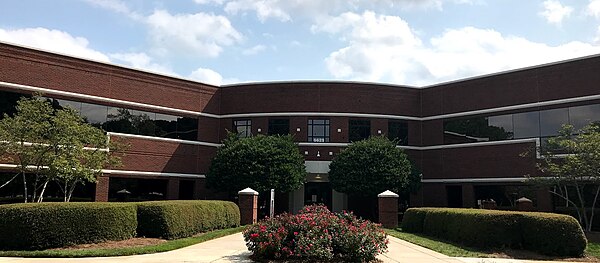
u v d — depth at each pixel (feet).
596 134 69.82
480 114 102.83
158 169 102.12
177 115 107.34
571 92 89.25
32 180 84.12
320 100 111.24
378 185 95.30
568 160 70.44
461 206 104.58
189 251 47.50
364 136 111.24
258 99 113.09
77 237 48.29
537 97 93.97
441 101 110.73
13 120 67.31
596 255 51.24
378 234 43.39
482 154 101.30
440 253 50.03
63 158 66.90
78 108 92.79
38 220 46.55
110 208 51.13
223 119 114.42
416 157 112.06
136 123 100.37
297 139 110.01
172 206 57.00
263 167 93.66
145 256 43.52
